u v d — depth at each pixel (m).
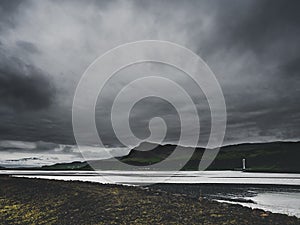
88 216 31.52
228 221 28.70
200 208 32.75
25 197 39.34
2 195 40.44
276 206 54.97
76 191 40.28
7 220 33.53
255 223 28.19
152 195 38.59
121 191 40.50
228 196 73.00
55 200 37.59
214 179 135.00
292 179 137.38
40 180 47.72
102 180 119.75
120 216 30.77
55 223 31.05
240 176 167.12
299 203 59.75
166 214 30.77
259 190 88.69
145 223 28.72
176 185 101.06
